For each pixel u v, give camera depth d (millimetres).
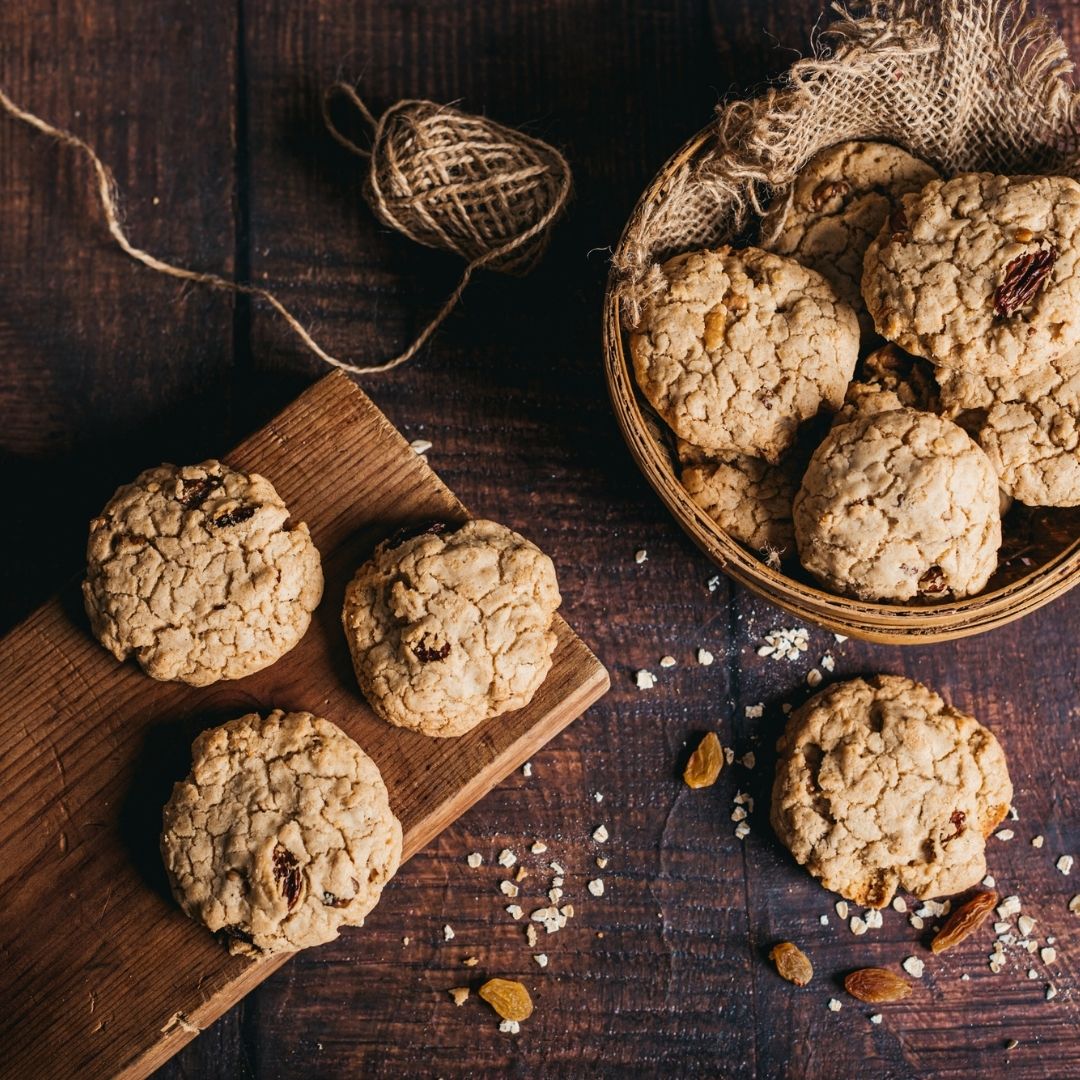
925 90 661
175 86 714
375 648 649
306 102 713
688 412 653
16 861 653
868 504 638
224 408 706
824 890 698
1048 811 701
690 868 698
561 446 706
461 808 666
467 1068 692
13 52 713
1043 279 639
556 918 696
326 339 708
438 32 715
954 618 638
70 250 710
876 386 664
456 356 708
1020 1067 695
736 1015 696
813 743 684
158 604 645
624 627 703
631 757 700
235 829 640
